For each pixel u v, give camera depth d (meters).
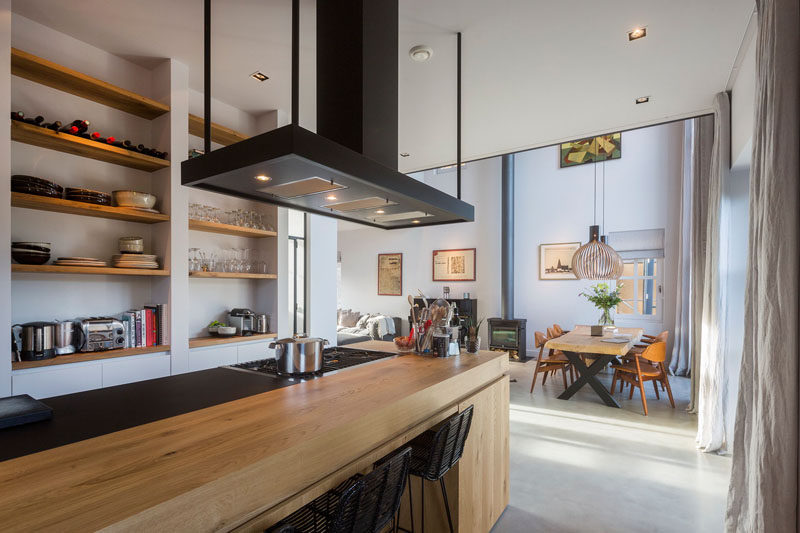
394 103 2.36
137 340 2.90
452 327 2.95
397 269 10.57
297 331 4.70
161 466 1.13
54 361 2.45
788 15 1.32
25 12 2.48
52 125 2.53
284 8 2.40
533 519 2.65
